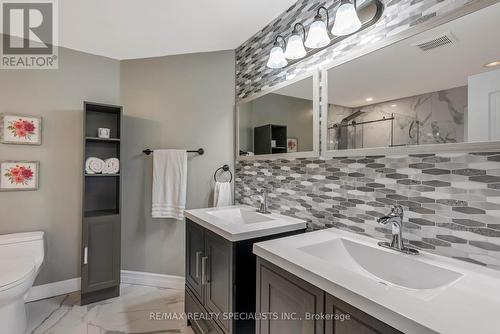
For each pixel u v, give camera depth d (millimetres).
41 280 2160
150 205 2424
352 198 1322
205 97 2346
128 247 2473
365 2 1243
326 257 1162
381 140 1171
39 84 2176
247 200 2119
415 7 1063
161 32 2014
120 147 2270
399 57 1107
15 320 1604
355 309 718
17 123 2070
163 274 2387
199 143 2350
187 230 1823
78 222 2316
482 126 872
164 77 2438
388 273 1038
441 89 973
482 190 891
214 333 1438
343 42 1363
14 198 2072
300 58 1625
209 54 2348
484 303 667
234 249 1289
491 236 873
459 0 938
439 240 1000
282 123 1732
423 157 1047
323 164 1478
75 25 1918
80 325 1783
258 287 1140
